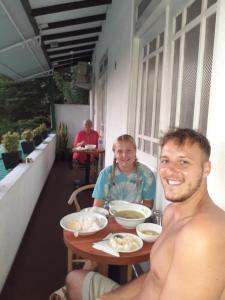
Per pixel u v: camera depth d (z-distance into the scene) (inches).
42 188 220.4
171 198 42.6
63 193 217.5
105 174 88.7
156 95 105.4
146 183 88.4
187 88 76.3
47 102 542.6
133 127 135.9
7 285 100.7
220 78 54.0
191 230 36.1
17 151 167.2
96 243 62.5
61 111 408.8
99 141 252.7
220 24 54.8
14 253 116.5
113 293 57.4
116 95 175.2
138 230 67.4
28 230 147.3
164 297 37.6
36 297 94.7
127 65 140.7
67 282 67.4
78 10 202.8
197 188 41.9
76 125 412.2
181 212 44.5
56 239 137.3
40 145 248.5
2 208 94.4
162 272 42.6
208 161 42.6
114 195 88.6
